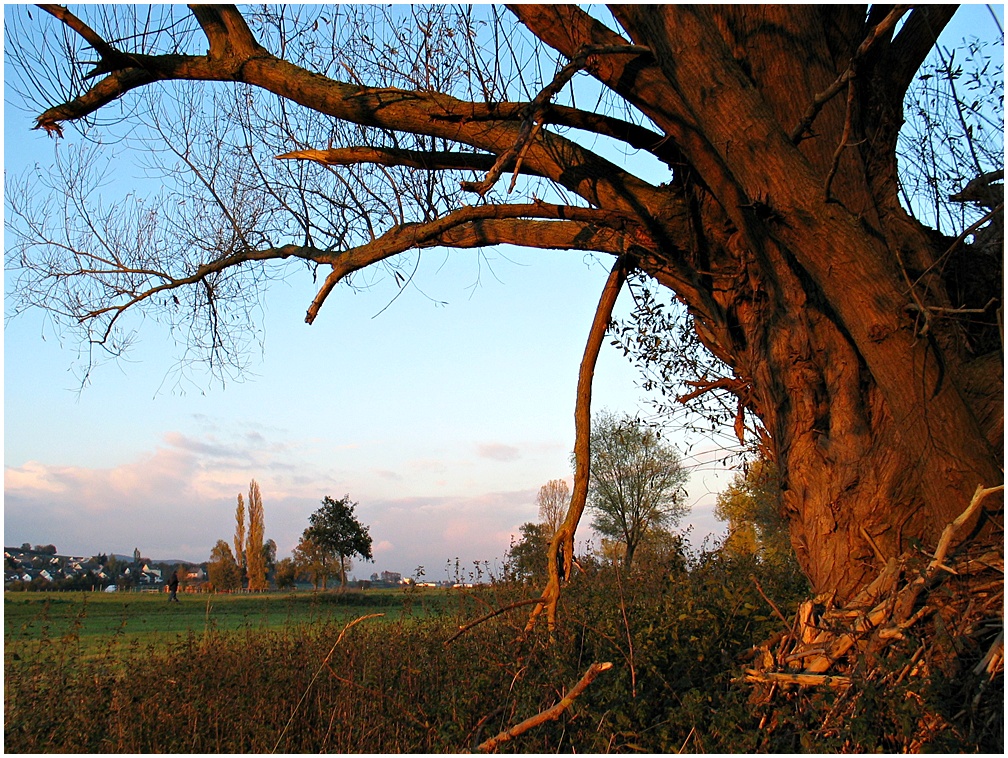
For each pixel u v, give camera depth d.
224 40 6.54
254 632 9.53
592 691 5.23
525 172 6.83
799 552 6.00
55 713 6.22
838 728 4.10
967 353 5.58
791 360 5.94
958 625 4.39
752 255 6.35
